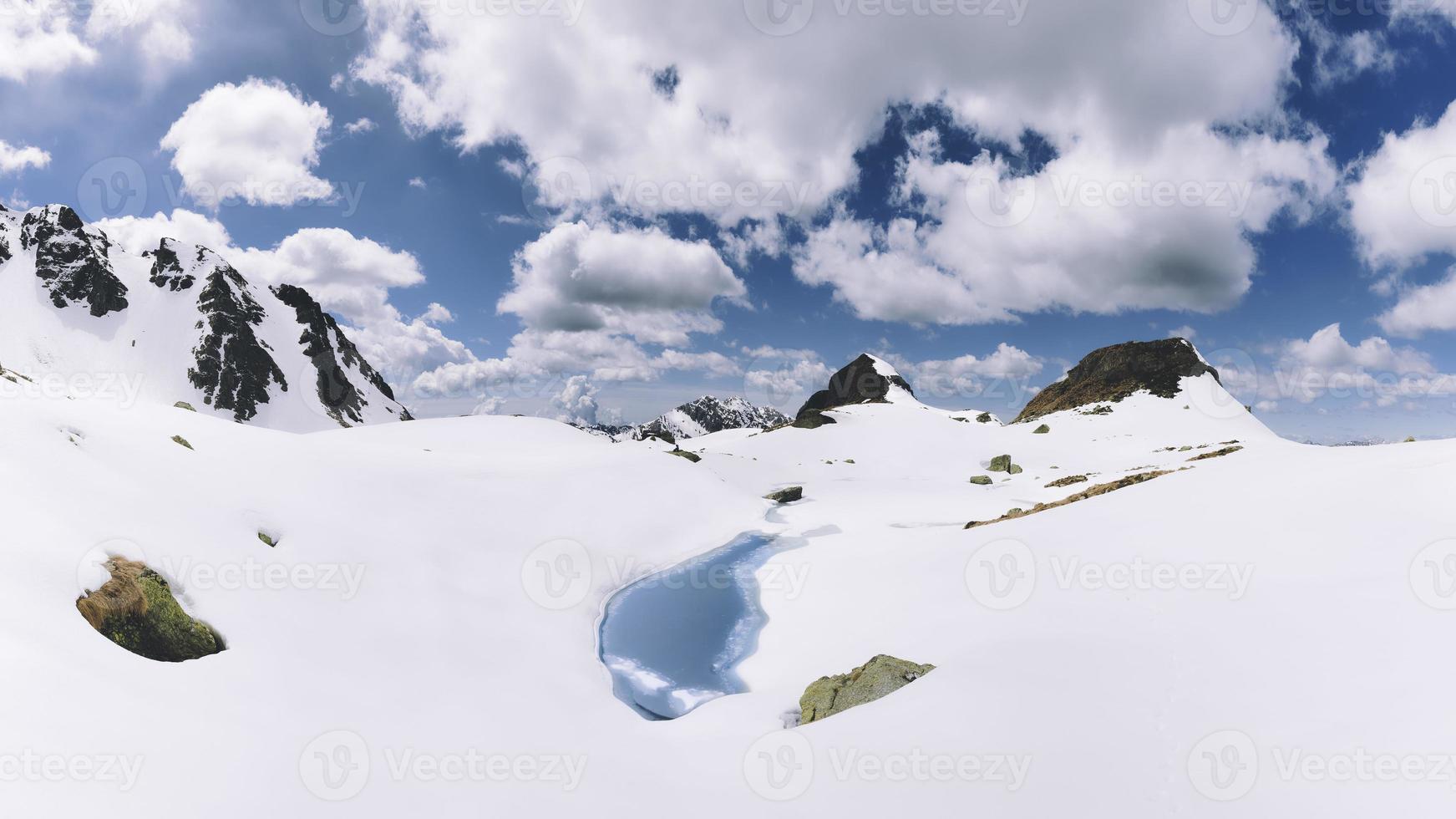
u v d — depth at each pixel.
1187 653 12.05
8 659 8.73
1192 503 21.94
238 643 13.96
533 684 16.88
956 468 76.19
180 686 10.95
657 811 9.85
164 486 17.38
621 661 21.12
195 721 9.94
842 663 18.36
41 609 10.59
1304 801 7.80
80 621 11.15
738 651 22.12
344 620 16.78
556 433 66.31
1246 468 25.23
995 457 75.88
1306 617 12.33
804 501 54.09
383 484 26.84
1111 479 53.56
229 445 22.84
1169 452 72.62
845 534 38.69
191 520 16.72
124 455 17.62
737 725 14.21
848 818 9.10
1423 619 11.08
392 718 12.77
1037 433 91.94
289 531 19.53
